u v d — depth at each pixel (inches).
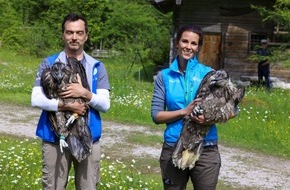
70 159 185.6
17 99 674.8
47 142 182.4
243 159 419.8
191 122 172.9
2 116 559.5
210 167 177.5
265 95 683.4
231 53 913.5
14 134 469.4
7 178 275.3
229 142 472.1
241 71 911.7
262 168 397.1
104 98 183.2
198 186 180.4
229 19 911.0
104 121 548.7
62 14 1584.6
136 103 618.8
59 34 1574.8
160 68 1106.7
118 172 315.6
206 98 169.6
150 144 458.3
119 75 946.1
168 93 182.1
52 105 172.7
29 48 1523.1
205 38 917.8
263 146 462.6
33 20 1822.1
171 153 179.9
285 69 887.1
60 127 173.5
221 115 167.9
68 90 172.9
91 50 1471.5
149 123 553.6
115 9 1266.0
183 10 916.6
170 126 180.9
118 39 1279.5
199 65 183.2
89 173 185.2
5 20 1724.9
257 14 903.7
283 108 593.0
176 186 181.9
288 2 728.3
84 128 175.9
